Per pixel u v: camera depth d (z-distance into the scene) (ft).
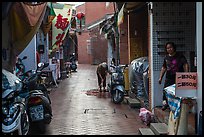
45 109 24.32
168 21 28.27
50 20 48.57
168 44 24.21
